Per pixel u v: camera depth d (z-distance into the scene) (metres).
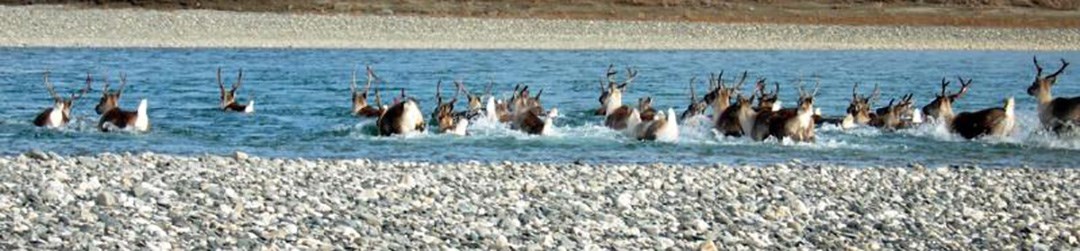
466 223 17.27
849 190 21.72
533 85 50.62
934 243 16.95
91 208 16.95
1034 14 120.00
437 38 85.06
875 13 117.75
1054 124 31.45
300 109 38.62
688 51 79.50
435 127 33.00
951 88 53.06
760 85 37.62
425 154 28.23
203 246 14.85
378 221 17.05
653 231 17.14
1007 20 116.00
